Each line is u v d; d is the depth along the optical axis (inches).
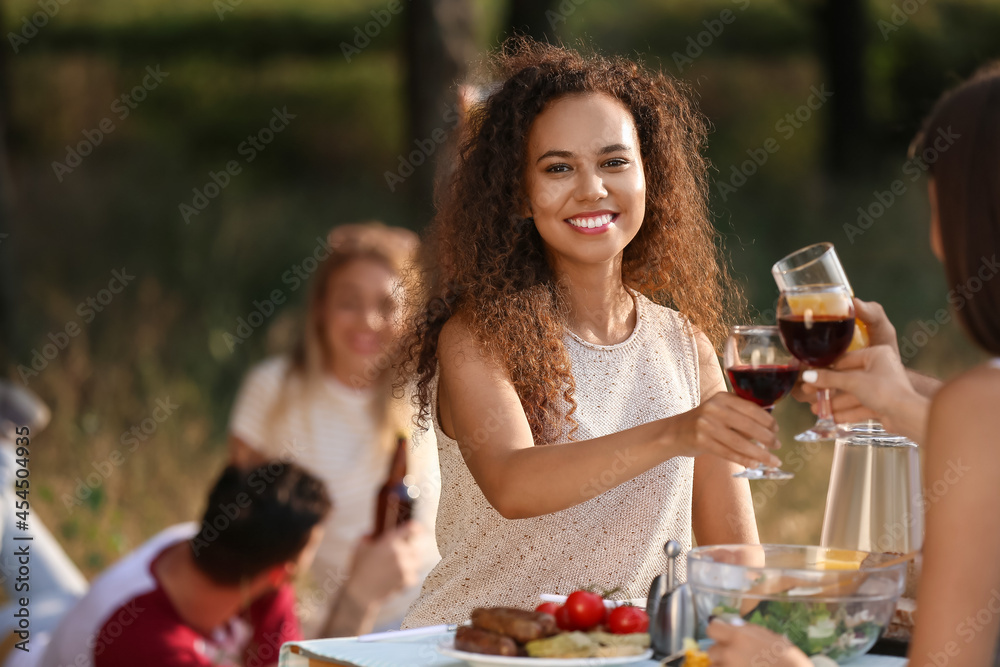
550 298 159.5
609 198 155.9
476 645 111.6
